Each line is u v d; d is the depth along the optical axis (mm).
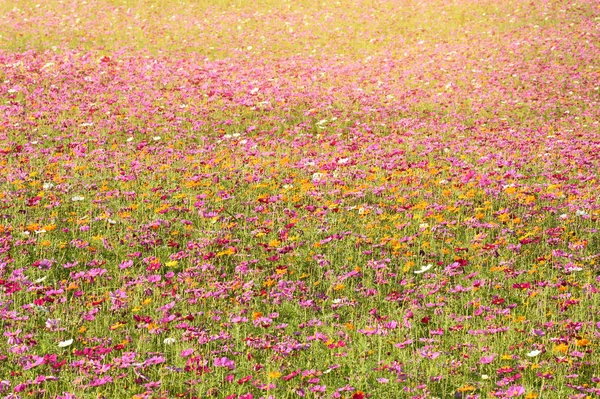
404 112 16297
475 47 22875
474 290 7199
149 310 6863
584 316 6715
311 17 28188
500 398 5246
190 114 15266
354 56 22922
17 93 16188
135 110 15242
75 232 8625
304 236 8828
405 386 5445
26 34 22953
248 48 23328
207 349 6008
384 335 6316
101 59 20062
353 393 5316
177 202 9891
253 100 16609
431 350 6008
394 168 11570
